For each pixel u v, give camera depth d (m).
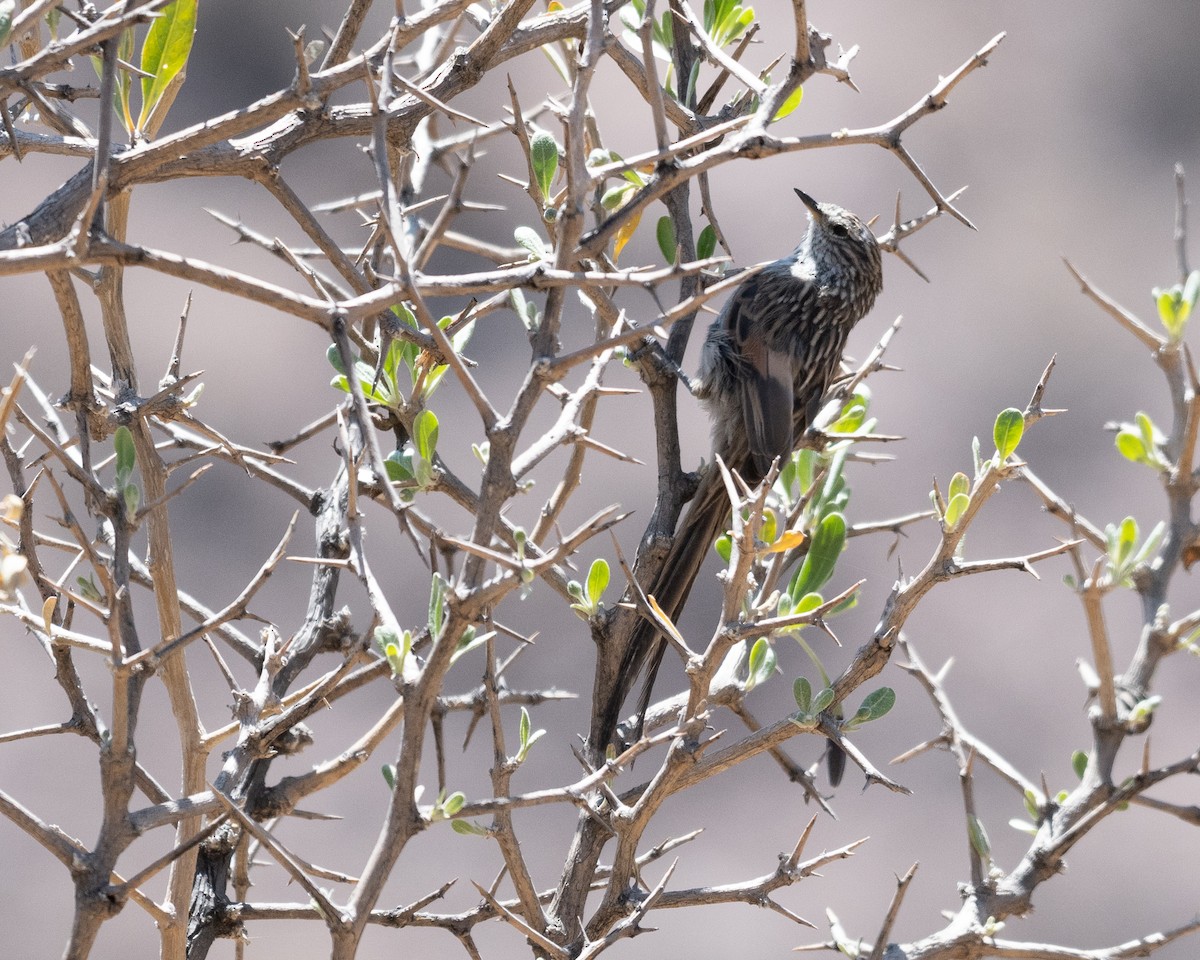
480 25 6.38
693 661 4.69
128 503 4.27
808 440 6.14
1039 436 16.73
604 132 16.73
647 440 15.41
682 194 6.50
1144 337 4.79
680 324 6.52
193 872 4.67
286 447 5.86
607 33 4.11
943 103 4.75
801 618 4.59
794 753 13.63
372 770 12.91
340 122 5.12
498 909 4.82
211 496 14.58
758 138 4.36
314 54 4.46
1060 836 5.00
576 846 5.45
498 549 5.67
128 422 4.68
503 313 15.91
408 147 5.29
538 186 5.46
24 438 9.91
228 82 17.16
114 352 4.88
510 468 3.97
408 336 5.42
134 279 15.55
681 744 4.81
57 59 3.81
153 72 4.61
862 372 6.48
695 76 6.32
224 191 16.17
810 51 4.64
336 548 5.57
